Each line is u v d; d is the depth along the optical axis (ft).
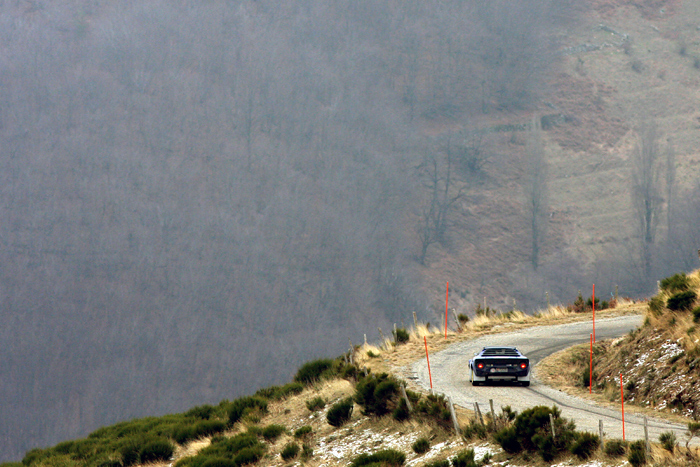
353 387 88.89
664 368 67.97
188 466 77.61
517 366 78.07
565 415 62.08
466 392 76.48
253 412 97.09
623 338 86.12
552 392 75.82
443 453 56.75
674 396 63.05
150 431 106.01
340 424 77.10
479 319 133.90
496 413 64.03
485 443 55.47
